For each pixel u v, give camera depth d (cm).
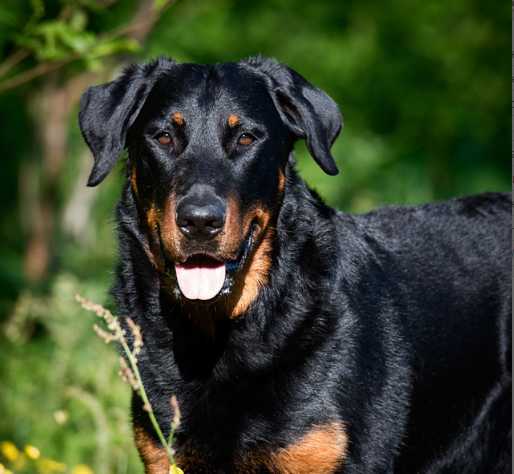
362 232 886
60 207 2014
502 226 955
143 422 820
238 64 844
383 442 823
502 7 2433
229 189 777
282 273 810
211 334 798
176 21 2089
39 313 1408
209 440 797
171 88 815
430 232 922
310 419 788
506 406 927
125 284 843
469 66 2467
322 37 2384
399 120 2508
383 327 841
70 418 1201
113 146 832
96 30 1634
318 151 830
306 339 799
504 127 2542
